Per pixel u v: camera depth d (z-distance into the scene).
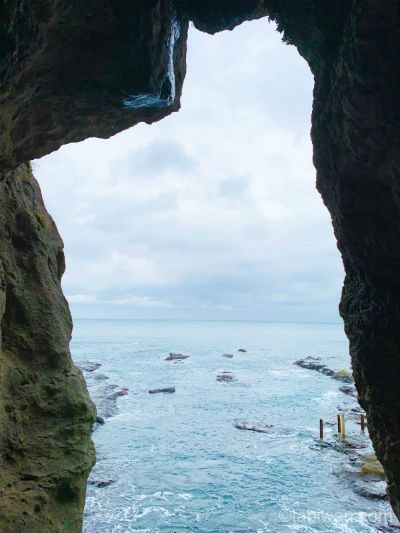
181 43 7.96
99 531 18.64
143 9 5.65
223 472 25.75
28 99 5.91
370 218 7.38
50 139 7.14
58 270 11.57
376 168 6.77
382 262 7.45
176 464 27.11
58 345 9.84
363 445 28.53
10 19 4.53
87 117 7.00
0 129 5.79
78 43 5.58
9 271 9.20
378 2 5.31
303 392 50.00
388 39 5.55
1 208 9.05
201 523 19.52
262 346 119.94
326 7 6.55
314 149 8.32
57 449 8.81
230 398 47.09
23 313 9.34
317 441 30.42
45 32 5.12
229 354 90.81
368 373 7.82
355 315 8.25
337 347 118.38
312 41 7.23
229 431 34.31
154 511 20.66
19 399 8.61
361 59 5.84
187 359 83.81
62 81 6.02
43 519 7.84
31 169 10.84
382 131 6.24
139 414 39.84
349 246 8.02
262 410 41.41
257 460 27.61
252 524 19.42
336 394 48.38
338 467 25.41
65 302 11.02
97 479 24.19
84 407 9.75
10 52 4.76
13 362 8.84
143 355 91.25
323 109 7.56
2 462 7.82
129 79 6.21
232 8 7.37
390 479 7.59
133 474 25.38
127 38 5.75
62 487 8.61
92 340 136.75
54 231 11.52
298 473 25.11
